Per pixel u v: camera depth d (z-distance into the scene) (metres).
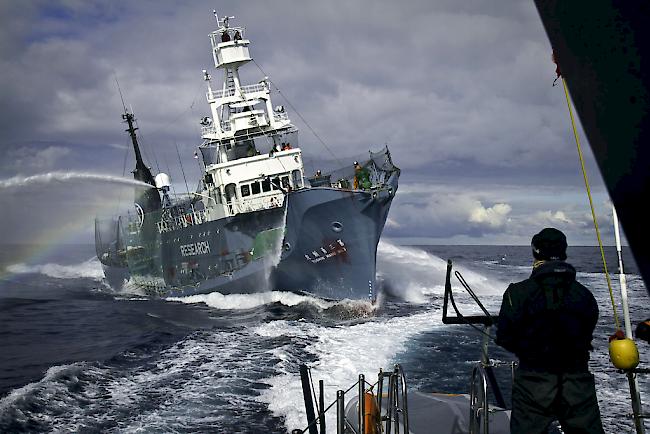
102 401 15.94
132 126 50.62
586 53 1.92
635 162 1.84
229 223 36.53
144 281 47.62
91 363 20.39
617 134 1.87
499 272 61.16
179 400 15.97
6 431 13.45
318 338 24.75
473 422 5.32
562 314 4.29
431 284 43.81
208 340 24.94
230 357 21.36
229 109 39.03
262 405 15.48
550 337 4.31
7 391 17.55
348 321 29.42
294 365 19.88
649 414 4.20
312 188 30.89
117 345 24.95
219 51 38.56
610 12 1.87
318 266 33.22
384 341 23.66
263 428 13.84
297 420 14.05
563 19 1.97
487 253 137.00
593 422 4.34
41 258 96.62
